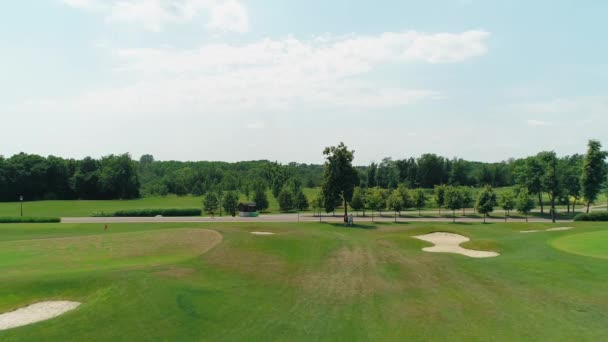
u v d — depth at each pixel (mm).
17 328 17484
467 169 183375
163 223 69750
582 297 22922
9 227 62656
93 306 19859
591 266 29609
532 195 99250
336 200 75312
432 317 20000
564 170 97125
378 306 21891
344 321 19453
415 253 39188
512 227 59781
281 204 100000
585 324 18859
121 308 19562
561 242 40125
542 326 18625
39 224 67875
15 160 145500
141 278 24188
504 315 20172
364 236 56469
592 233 44219
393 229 62312
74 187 148500
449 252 40125
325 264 32688
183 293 22359
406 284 26656
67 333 16891
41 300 21859
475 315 20234
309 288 25688
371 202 82562
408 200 94875
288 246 39031
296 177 130625
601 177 84750
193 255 34469
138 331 17266
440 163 171125
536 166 98000
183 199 137125
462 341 16984
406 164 174000
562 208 111875
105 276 24406
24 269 30000
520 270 29422
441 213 96500
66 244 40281
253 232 47219
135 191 155875
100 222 72312
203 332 17672
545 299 22688
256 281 27016
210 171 167750
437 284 26547
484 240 44688
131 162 155625
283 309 21281
